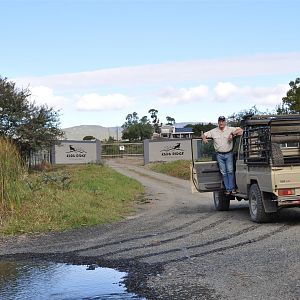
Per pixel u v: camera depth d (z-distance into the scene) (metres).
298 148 12.75
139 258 8.45
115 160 52.78
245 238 9.72
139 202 17.50
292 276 6.77
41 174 20.80
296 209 13.66
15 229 11.39
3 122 33.34
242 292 6.23
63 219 12.34
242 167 12.63
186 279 6.98
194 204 16.42
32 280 7.25
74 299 6.30
